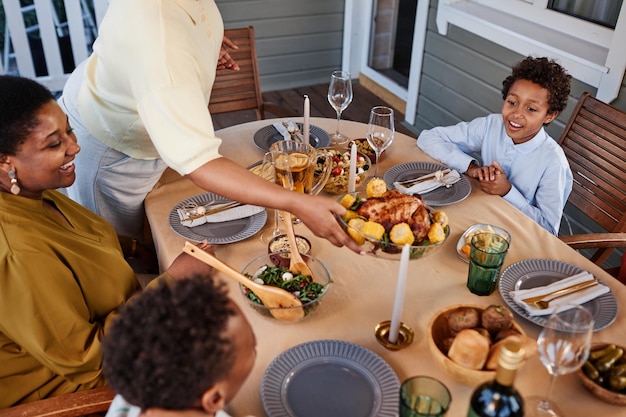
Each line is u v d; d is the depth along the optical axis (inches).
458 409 38.2
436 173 65.0
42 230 45.5
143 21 48.4
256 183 47.3
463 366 38.4
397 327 42.8
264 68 167.9
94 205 67.2
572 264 52.1
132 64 49.3
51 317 43.4
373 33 167.9
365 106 162.7
